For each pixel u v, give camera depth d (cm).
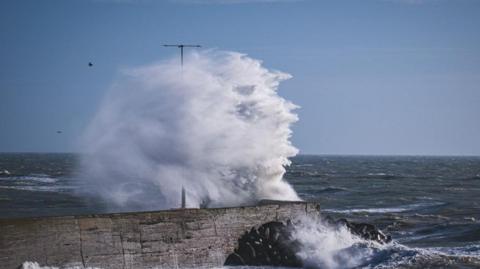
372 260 7400
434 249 8975
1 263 5844
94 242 6306
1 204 15838
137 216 6556
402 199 19662
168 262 6688
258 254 7131
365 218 13550
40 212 14050
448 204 17400
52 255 6091
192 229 6869
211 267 6969
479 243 10150
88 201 15712
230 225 7156
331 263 7250
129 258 6462
